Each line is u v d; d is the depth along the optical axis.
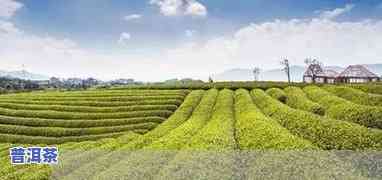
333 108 43.59
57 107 63.62
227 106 57.53
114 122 55.66
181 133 31.41
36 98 72.88
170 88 90.31
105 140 37.84
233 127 33.44
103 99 70.50
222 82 98.38
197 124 38.56
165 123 48.12
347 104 42.03
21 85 163.38
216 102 64.19
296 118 32.47
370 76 118.25
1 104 65.50
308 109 47.06
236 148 22.20
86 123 55.53
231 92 80.50
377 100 52.69
